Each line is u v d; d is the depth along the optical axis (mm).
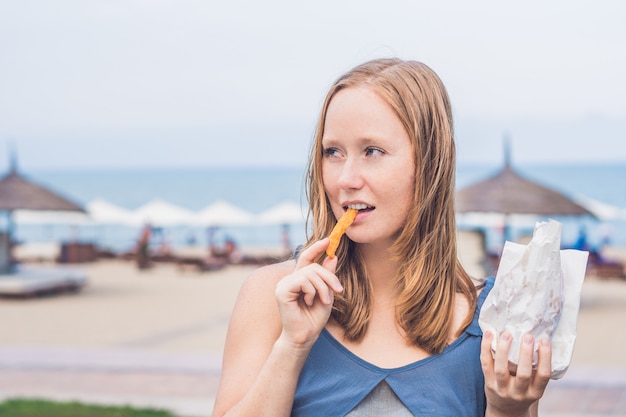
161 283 23578
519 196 19531
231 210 37375
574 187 112125
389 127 1731
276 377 1697
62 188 123688
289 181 124250
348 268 1843
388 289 1840
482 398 1802
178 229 58438
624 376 10375
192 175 147875
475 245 16703
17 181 23594
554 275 1584
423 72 1810
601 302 18766
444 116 1791
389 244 1815
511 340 1583
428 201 1762
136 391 9570
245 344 1851
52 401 8797
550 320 1588
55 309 17969
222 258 29047
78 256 30625
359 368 1781
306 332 1686
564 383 9953
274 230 58625
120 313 17266
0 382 10148
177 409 8508
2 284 19859
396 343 1813
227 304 18672
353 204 1753
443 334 1791
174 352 12414
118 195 113562
